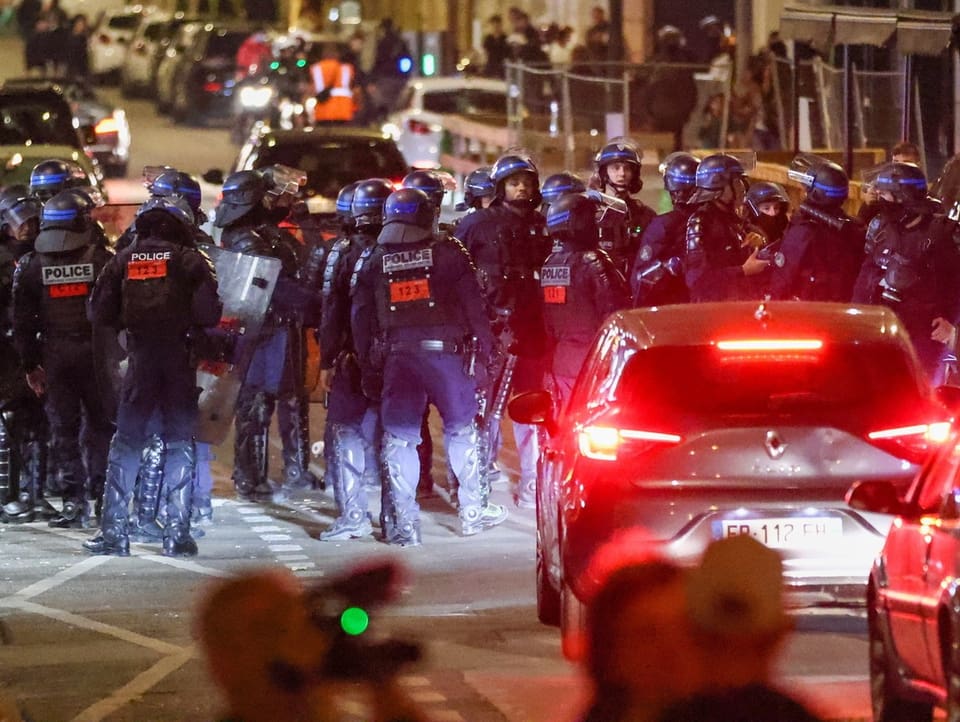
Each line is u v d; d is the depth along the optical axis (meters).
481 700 24.25
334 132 71.19
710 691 12.52
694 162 38.56
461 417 36.75
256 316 38.00
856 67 75.75
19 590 33.38
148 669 27.06
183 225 35.78
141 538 37.81
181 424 36.12
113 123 114.94
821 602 24.27
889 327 25.27
